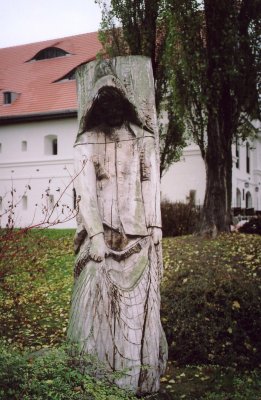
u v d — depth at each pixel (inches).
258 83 525.0
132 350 151.3
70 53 1259.2
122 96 163.8
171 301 241.6
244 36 514.0
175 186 1004.6
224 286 241.8
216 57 499.2
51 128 1109.1
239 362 221.3
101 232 158.7
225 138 526.6
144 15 606.2
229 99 526.0
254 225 540.7
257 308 228.1
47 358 139.2
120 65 166.9
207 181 529.7
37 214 1088.2
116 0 610.5
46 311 320.2
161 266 167.8
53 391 123.8
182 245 439.5
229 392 194.2
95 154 167.2
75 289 160.6
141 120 167.2
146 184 167.2
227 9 496.7
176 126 670.5
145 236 163.9
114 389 140.6
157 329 158.9
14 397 121.7
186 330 230.8
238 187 1192.2
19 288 308.7
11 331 271.6
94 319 151.0
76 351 150.9
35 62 1295.5
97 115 168.4
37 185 1109.1
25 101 1168.2
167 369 220.4
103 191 165.8
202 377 211.2
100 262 155.7
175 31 510.6
